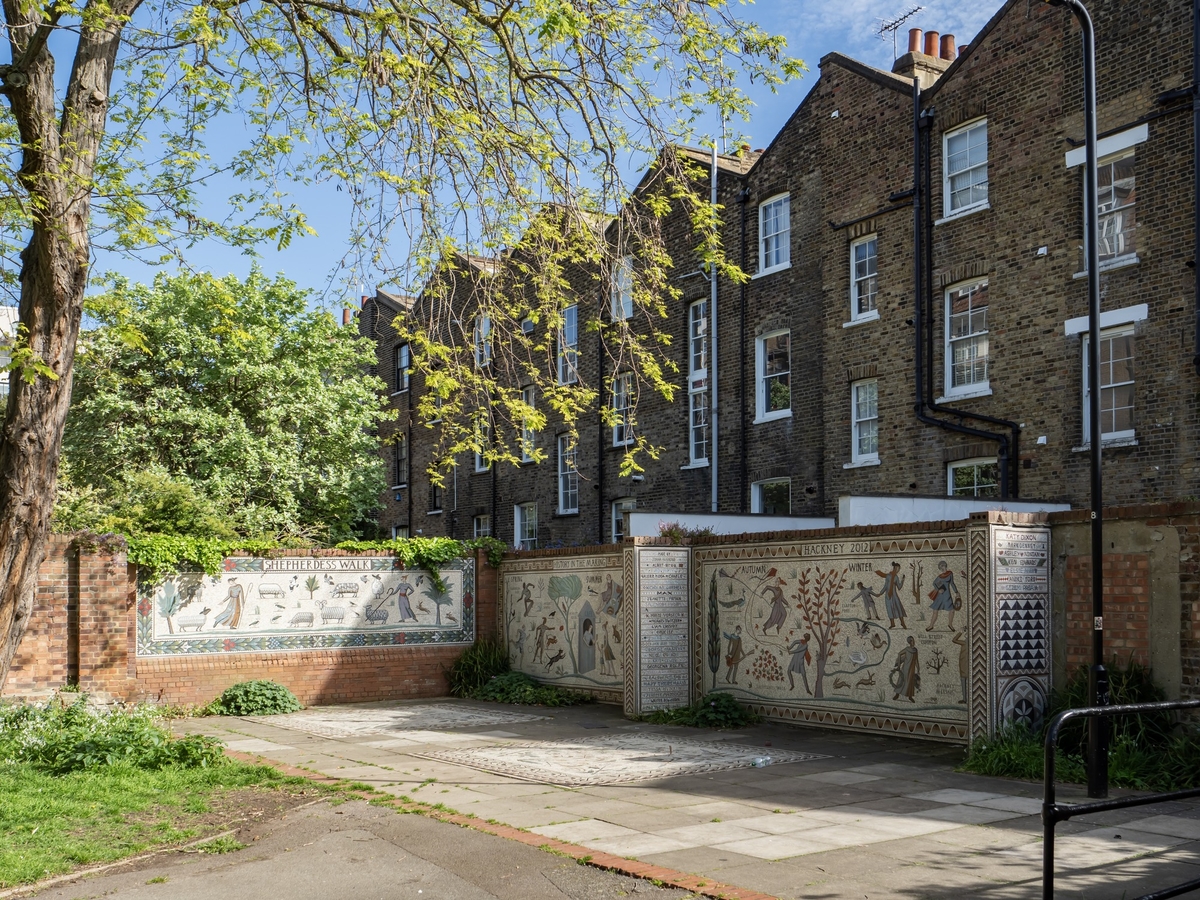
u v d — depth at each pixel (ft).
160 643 56.75
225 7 34.50
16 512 27.40
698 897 20.65
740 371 82.69
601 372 96.73
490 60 37.96
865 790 32.24
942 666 41.96
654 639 53.16
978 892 20.76
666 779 34.40
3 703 46.78
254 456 89.45
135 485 75.41
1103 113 59.26
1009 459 62.59
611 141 36.37
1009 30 64.59
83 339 39.91
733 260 83.82
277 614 60.29
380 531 130.21
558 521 101.86
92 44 29.22
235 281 91.15
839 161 75.41
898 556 44.09
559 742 43.96
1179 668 33.91
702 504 85.92
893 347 70.49
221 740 45.14
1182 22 55.72
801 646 48.39
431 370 39.63
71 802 29.60
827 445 74.74
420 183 34.63
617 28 35.45
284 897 21.34
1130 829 26.25
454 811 28.86
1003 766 34.83
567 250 38.27
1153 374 56.08
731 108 37.47
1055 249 61.21
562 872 22.63
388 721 52.24
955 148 68.28
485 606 67.05
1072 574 38.06
